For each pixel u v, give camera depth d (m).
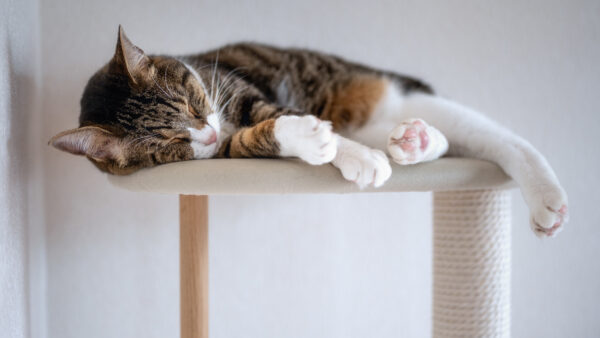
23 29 0.85
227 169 0.68
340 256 1.05
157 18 0.96
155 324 1.01
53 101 0.94
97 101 0.76
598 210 1.07
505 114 1.05
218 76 0.85
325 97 0.93
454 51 1.04
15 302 0.80
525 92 1.05
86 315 0.99
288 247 1.04
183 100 0.77
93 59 0.95
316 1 1.01
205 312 0.80
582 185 1.06
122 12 0.95
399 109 0.90
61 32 0.94
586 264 1.08
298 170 0.67
